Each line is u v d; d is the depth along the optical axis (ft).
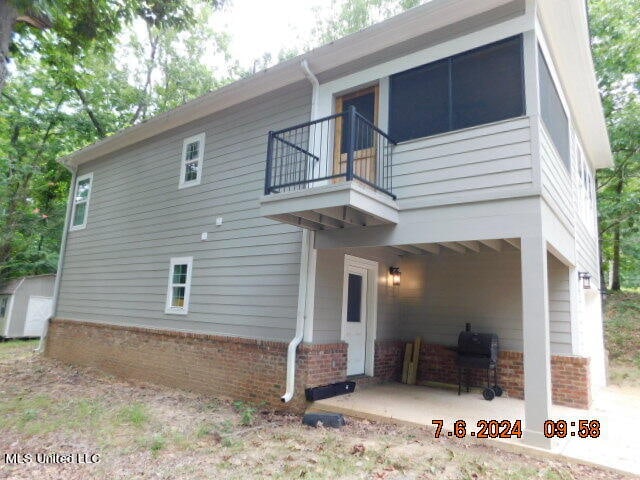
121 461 13.74
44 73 54.80
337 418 17.16
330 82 22.66
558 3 17.85
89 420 18.35
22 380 28.43
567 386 20.62
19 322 54.29
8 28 18.76
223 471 12.82
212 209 26.96
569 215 22.21
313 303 20.70
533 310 14.32
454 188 17.03
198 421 18.39
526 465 12.86
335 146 22.16
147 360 28.07
